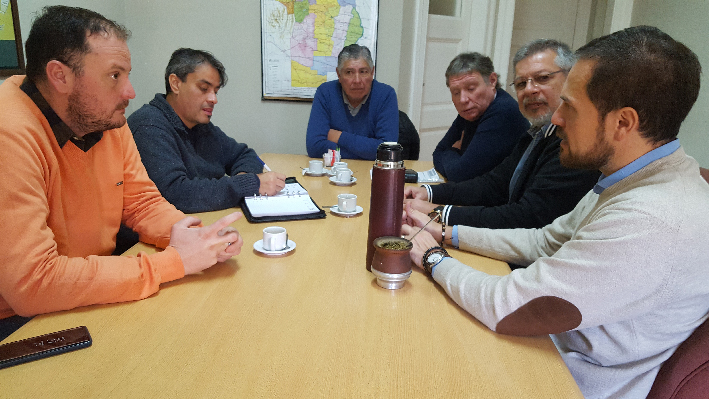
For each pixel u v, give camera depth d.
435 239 1.27
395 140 2.75
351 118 2.75
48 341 0.75
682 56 0.77
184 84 1.86
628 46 0.79
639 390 0.89
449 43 3.86
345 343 0.79
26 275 0.84
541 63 1.61
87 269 0.88
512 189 1.73
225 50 3.25
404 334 0.82
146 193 1.31
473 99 2.23
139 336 0.79
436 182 2.14
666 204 0.76
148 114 1.72
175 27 3.21
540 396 0.67
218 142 2.15
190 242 1.03
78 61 0.97
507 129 2.11
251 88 3.33
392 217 1.02
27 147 0.92
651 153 0.83
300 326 0.83
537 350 0.79
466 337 0.82
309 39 3.25
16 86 1.01
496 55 3.94
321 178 2.05
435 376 0.71
